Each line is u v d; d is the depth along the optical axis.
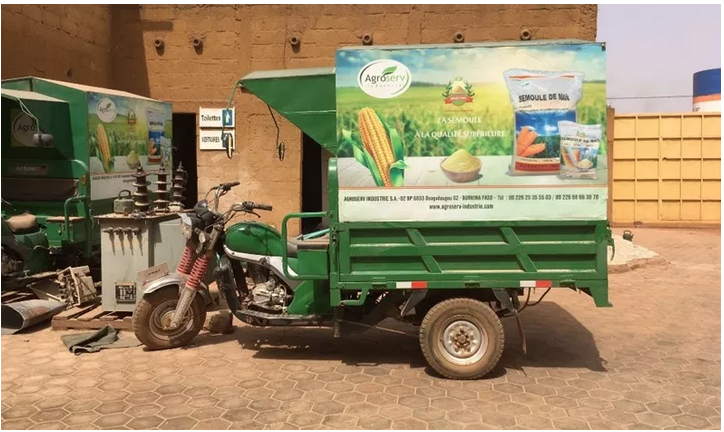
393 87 4.77
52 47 9.36
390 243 4.86
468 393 4.67
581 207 4.75
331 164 4.95
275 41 11.16
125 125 8.31
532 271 4.82
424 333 4.91
